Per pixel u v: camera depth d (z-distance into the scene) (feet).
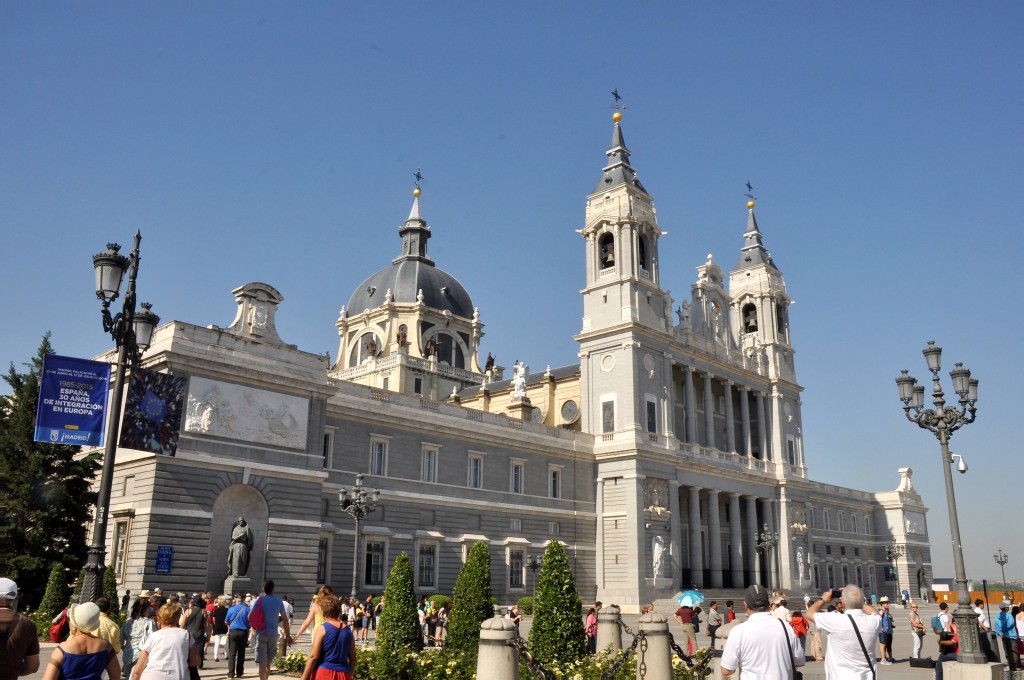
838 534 385.50
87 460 157.17
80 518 154.40
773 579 284.41
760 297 320.70
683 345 268.00
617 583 233.55
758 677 38.22
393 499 194.59
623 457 239.91
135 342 83.71
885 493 418.72
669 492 247.70
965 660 87.66
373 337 357.00
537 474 232.12
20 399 158.61
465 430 213.66
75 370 81.71
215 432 151.74
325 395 171.01
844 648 42.42
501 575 215.31
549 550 86.84
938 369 104.88
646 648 61.11
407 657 82.28
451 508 207.41
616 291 254.06
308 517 162.91
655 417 249.96
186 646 47.96
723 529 282.97
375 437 194.29
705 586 260.62
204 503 148.66
